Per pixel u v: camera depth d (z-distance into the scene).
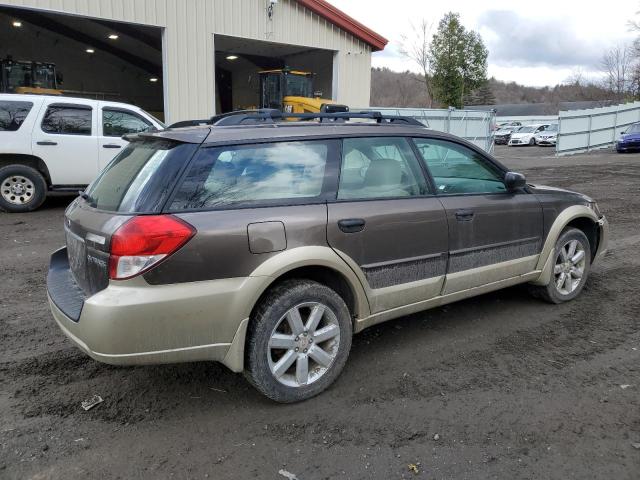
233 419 3.05
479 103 70.44
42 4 12.84
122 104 9.85
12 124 8.98
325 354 3.28
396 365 3.68
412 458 2.70
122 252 2.71
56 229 8.05
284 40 17.00
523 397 3.26
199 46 15.27
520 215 4.28
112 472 2.60
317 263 3.14
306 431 2.93
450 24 38.25
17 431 2.91
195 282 2.81
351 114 4.05
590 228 5.03
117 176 3.27
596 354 3.83
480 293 4.16
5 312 4.67
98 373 3.59
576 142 25.89
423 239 3.67
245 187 3.08
